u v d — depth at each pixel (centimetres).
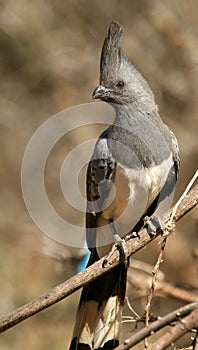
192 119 1282
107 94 960
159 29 1349
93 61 1486
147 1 1400
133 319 809
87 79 1473
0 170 1509
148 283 997
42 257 1320
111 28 976
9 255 1339
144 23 1391
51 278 1306
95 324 869
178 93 1295
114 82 961
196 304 667
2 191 1476
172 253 1104
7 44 1548
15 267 1326
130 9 1430
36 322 1280
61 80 1488
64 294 747
